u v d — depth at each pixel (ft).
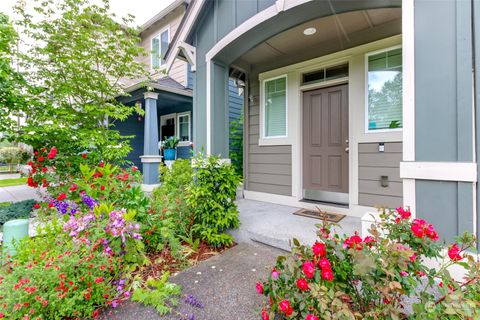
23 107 11.75
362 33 10.90
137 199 8.54
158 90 20.21
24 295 4.41
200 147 12.23
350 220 10.39
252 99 15.30
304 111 13.26
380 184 10.41
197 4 11.54
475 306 3.44
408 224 4.66
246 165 15.69
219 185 9.14
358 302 4.30
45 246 5.98
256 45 10.31
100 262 5.53
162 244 7.86
